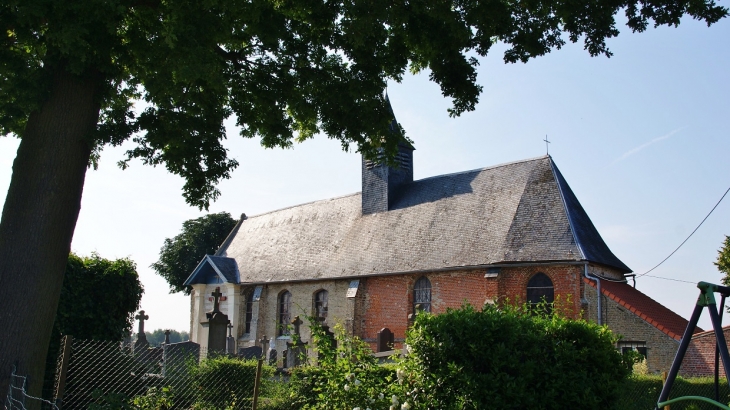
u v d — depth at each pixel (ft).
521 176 88.84
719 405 18.31
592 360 27.53
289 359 61.77
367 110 39.04
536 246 78.54
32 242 27.99
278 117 41.01
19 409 26.55
